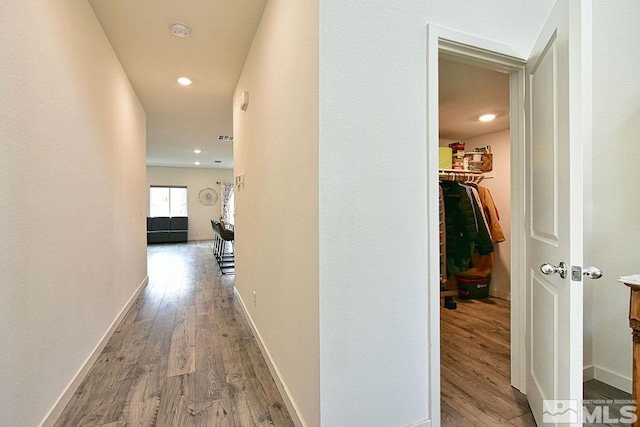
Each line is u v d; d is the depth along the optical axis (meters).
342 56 1.23
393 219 1.34
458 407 1.63
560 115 1.18
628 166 1.80
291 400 1.57
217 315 3.13
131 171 3.46
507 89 2.47
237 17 2.22
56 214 1.62
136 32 2.42
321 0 1.20
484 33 1.50
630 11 1.79
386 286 1.33
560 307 1.18
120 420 1.54
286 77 1.62
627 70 1.80
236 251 3.79
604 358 1.88
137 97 3.76
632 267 1.79
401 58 1.34
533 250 1.54
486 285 3.74
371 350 1.31
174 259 6.78
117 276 2.84
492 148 3.79
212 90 3.60
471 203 3.23
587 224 1.88
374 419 1.32
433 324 1.41
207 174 10.87
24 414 1.31
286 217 1.65
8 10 1.24
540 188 1.42
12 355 1.24
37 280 1.43
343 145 1.24
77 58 1.92
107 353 2.28
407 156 1.37
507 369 2.04
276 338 1.88
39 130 1.47
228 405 1.66
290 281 1.59
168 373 1.99
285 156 1.65
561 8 1.16
